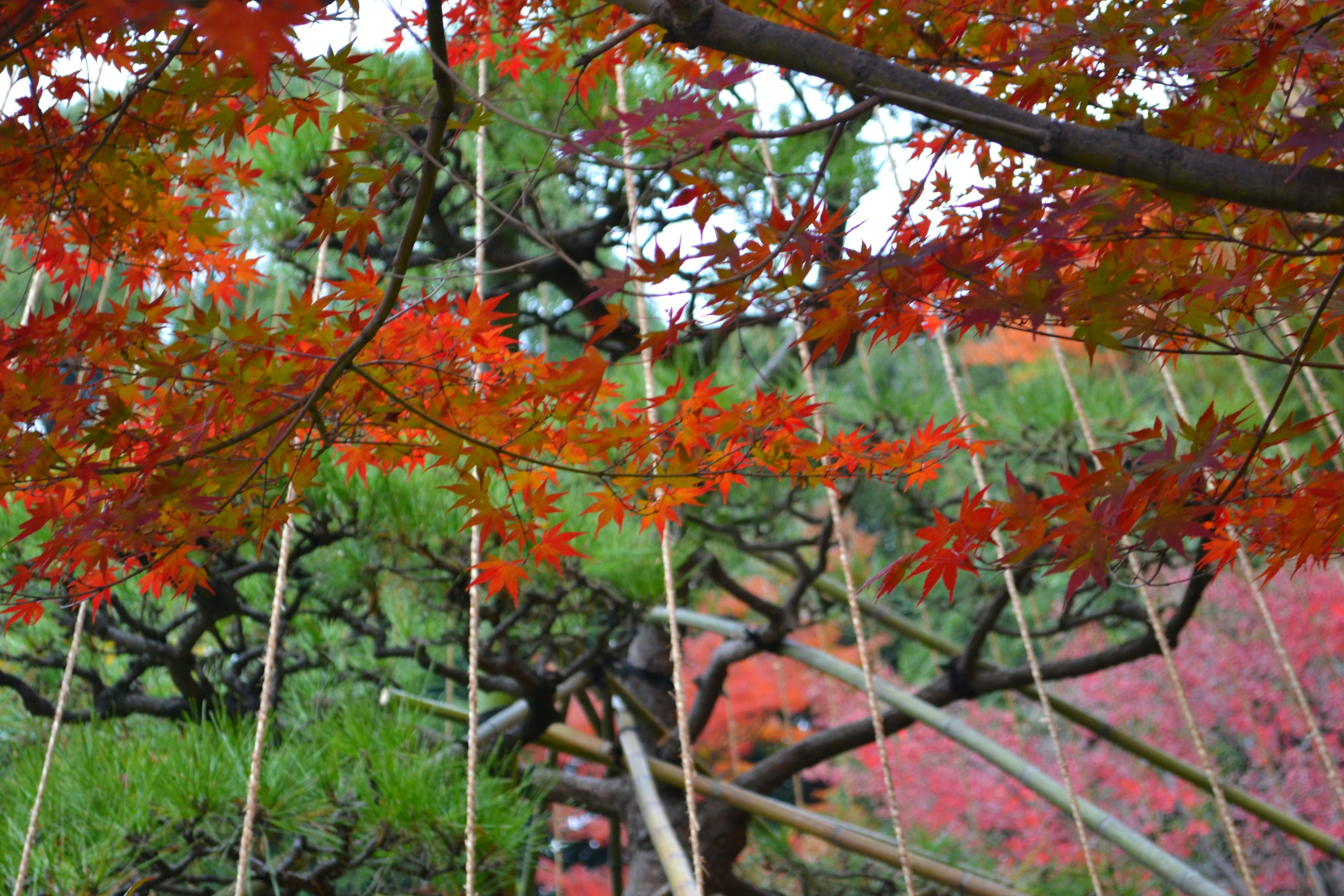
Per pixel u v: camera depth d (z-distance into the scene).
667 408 2.84
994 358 4.87
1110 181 0.99
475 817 2.00
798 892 4.04
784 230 0.94
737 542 3.14
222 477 1.03
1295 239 1.10
